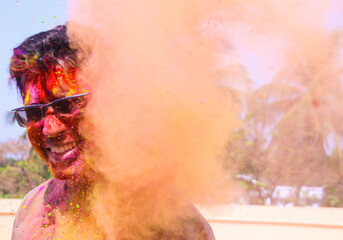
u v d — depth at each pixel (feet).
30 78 2.66
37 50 2.51
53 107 2.51
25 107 2.62
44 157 2.77
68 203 2.94
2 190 13.25
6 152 12.71
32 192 3.51
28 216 3.34
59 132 2.51
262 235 10.13
